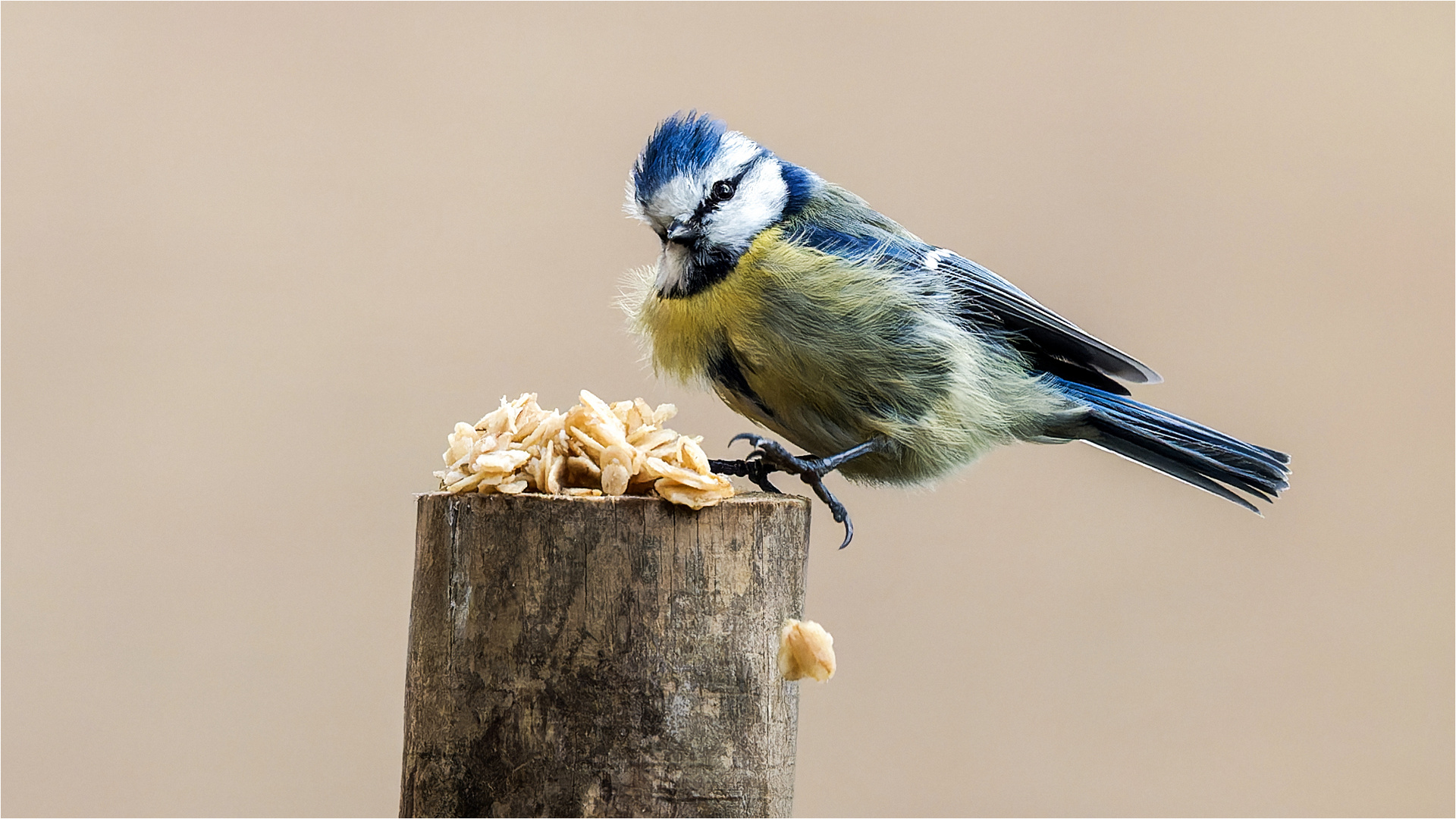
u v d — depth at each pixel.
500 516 3.33
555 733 3.33
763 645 3.34
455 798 3.33
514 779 3.33
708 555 3.33
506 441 3.34
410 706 3.34
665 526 3.33
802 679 3.34
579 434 3.34
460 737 3.33
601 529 3.33
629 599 3.33
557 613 3.33
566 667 3.33
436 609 3.34
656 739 3.33
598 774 3.33
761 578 3.34
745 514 3.34
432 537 3.34
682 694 3.33
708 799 3.33
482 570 3.33
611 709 3.33
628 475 3.34
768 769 3.34
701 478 3.33
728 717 3.33
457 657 3.33
